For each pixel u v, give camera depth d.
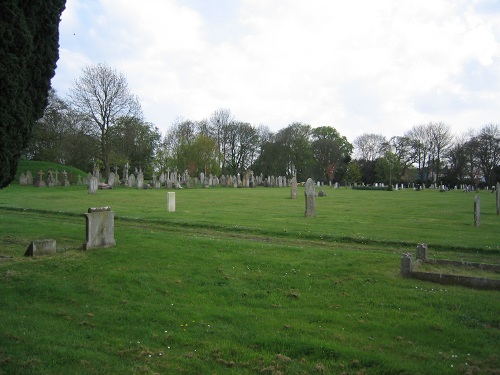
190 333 6.43
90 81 53.84
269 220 19.55
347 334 6.41
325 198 39.66
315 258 10.98
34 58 11.34
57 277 9.06
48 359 5.43
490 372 5.16
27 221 17.03
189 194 40.62
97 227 11.59
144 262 10.39
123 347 5.90
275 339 6.13
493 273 9.49
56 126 65.31
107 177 54.75
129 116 57.28
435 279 8.95
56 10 11.81
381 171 94.88
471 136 95.19
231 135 92.62
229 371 5.28
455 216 23.19
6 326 6.45
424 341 6.14
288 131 96.75
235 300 8.08
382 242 14.39
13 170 11.40
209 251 11.59
